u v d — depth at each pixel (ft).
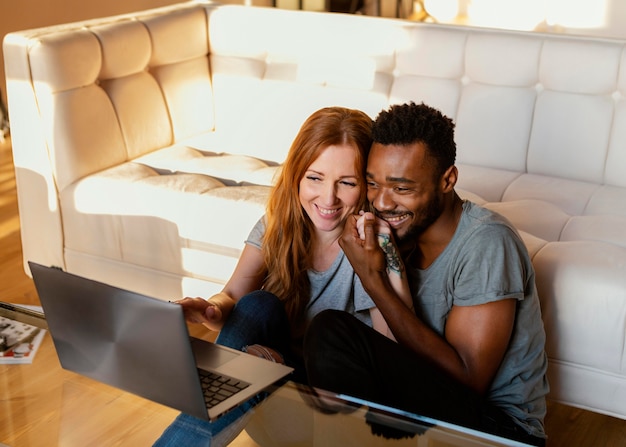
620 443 6.39
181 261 8.04
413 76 8.95
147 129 9.15
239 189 7.95
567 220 7.36
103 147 8.58
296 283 5.62
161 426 4.45
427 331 4.86
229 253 7.78
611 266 6.19
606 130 8.14
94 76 8.57
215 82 9.97
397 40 8.92
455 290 4.86
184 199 7.84
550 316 6.26
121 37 8.85
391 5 19.48
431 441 4.22
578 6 15.11
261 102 9.66
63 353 4.83
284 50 9.55
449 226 4.87
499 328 4.72
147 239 8.13
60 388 4.82
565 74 8.20
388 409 4.43
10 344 5.26
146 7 16.02
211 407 4.38
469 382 4.77
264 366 4.77
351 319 4.95
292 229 5.48
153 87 9.28
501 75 8.47
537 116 8.41
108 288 4.26
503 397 4.97
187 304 5.32
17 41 8.20
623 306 6.01
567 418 6.72
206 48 9.98
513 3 19.02
